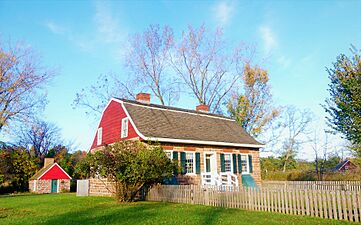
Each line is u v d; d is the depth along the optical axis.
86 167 16.66
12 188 40.97
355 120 17.47
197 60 39.84
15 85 34.47
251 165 26.69
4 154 40.81
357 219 10.16
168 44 39.66
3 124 34.06
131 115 22.47
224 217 11.13
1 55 33.75
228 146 25.27
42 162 52.66
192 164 22.67
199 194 16.00
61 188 41.94
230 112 41.59
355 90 17.52
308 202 11.62
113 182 18.42
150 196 18.62
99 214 12.43
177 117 25.42
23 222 10.99
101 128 26.80
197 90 39.97
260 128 41.16
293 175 39.72
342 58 18.59
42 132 55.19
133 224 10.02
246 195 13.84
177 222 10.20
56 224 10.34
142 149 16.75
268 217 11.14
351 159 33.84
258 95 41.72
